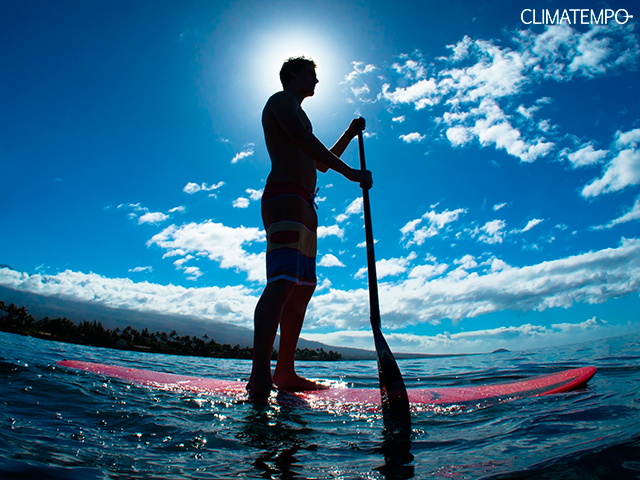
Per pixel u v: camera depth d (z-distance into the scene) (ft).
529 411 4.73
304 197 8.00
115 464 2.77
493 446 3.21
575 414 4.26
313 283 8.32
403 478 2.54
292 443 3.51
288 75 9.00
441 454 3.08
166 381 6.98
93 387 5.73
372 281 6.61
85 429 3.66
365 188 7.94
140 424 3.98
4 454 2.65
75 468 2.58
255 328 6.79
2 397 4.57
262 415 4.70
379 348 5.18
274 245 7.58
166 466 2.81
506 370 13.34
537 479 2.31
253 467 2.84
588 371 7.63
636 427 3.34
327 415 4.87
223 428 3.98
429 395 6.24
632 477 2.19
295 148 8.13
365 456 3.11
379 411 5.16
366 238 7.17
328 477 2.62
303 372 15.87
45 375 6.17
